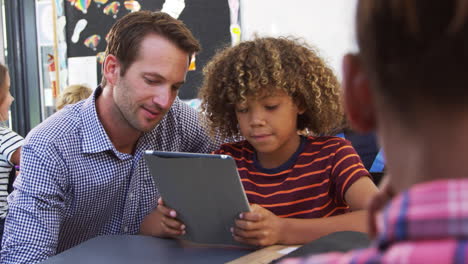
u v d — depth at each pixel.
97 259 0.91
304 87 1.24
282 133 1.19
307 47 1.35
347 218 1.07
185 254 0.94
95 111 1.33
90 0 2.72
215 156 0.89
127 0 2.64
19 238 1.24
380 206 0.36
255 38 1.37
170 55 1.24
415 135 0.28
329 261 0.30
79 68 2.78
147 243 1.01
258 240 0.97
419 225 0.26
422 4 0.27
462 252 0.24
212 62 1.40
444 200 0.26
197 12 2.45
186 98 2.48
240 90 1.17
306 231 1.03
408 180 0.29
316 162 1.23
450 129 0.27
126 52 1.25
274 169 1.25
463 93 0.26
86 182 1.33
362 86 0.32
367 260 0.28
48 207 1.27
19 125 2.97
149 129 1.31
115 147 1.39
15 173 2.26
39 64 2.91
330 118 1.34
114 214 1.44
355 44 0.32
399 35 0.28
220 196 0.95
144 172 1.43
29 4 2.88
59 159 1.28
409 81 0.28
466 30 0.26
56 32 2.80
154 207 1.46
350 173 1.16
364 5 0.30
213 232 1.00
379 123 0.32
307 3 2.10
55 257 0.93
